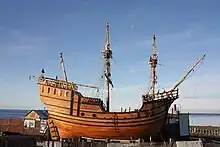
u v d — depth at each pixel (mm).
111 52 54188
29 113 65875
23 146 32344
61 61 50812
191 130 83875
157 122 48656
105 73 53875
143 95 49469
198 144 38250
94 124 47156
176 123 60250
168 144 38562
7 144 31141
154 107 48156
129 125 47250
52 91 48812
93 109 47281
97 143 39219
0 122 64062
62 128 48344
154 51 55750
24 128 63750
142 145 38406
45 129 58188
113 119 47125
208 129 81062
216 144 40312
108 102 53375
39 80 49750
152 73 55375
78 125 47469
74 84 48438
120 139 47781
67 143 38812
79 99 47594
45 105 49250
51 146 38656
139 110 47531
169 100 49531
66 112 47781
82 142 39125
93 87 49969
